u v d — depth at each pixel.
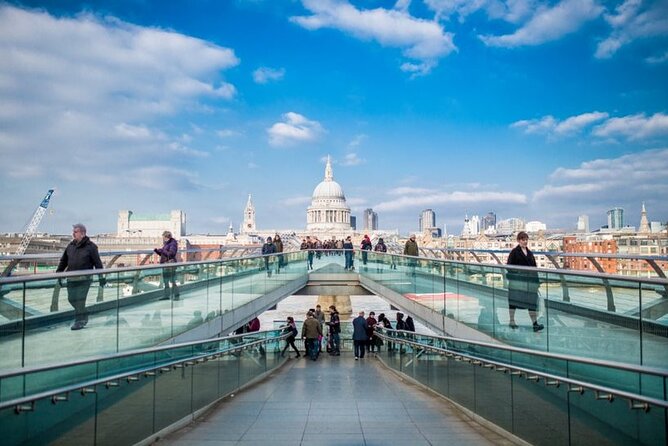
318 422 12.36
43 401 7.73
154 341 13.88
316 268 35.94
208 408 13.79
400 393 16.61
